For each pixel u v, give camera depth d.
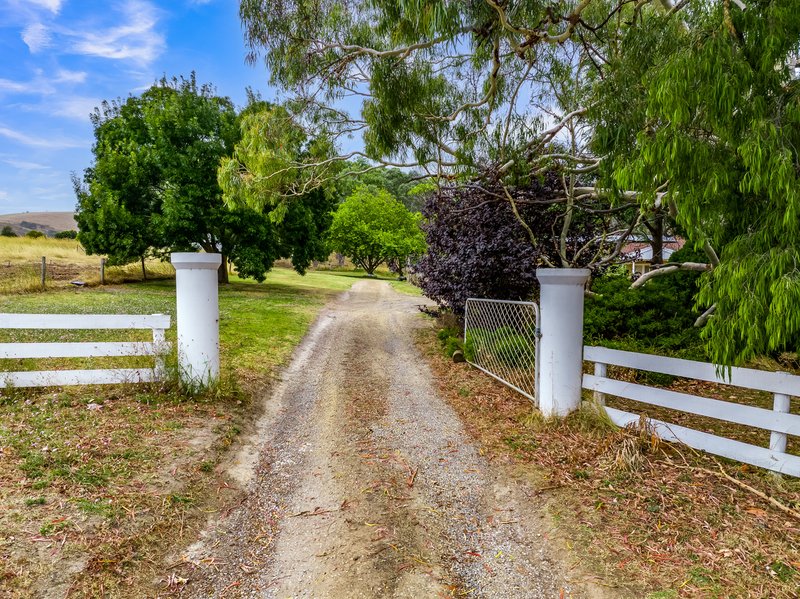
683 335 6.53
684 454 3.46
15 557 2.13
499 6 3.64
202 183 15.09
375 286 25.38
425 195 10.06
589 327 6.78
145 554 2.37
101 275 16.41
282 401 5.35
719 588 2.08
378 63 5.56
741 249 2.46
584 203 7.83
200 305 4.74
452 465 3.62
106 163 14.92
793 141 2.24
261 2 5.16
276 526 2.82
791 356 5.48
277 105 7.04
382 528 2.74
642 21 4.12
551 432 4.06
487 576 2.33
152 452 3.44
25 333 6.99
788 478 3.09
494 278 7.61
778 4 2.25
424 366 7.15
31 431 3.55
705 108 2.39
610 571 2.27
